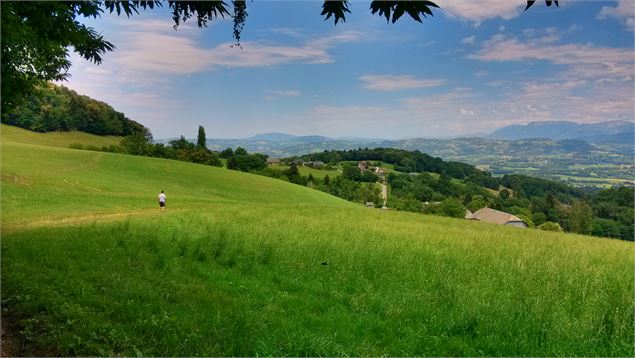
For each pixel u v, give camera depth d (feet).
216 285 32.78
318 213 104.47
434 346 24.38
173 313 24.64
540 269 40.88
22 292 23.90
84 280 28.50
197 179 215.72
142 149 349.20
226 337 22.15
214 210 101.50
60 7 25.67
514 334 25.64
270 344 21.77
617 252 57.62
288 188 238.07
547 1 14.47
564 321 26.32
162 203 107.65
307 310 29.12
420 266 42.04
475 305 28.96
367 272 40.09
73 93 432.25
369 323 27.25
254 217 83.05
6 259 31.50
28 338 18.99
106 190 146.41
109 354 18.57
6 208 84.89
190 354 19.80
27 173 148.15
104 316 22.52
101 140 409.69
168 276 32.96
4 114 42.04
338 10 16.74
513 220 295.28
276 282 36.19
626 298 30.17
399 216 116.78
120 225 58.65
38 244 39.55
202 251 42.27
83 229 54.19
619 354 23.07
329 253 46.26
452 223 107.04
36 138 354.95
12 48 32.24
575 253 53.06
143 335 21.11
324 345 22.08
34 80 41.50
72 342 18.90
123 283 28.58
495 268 41.93
